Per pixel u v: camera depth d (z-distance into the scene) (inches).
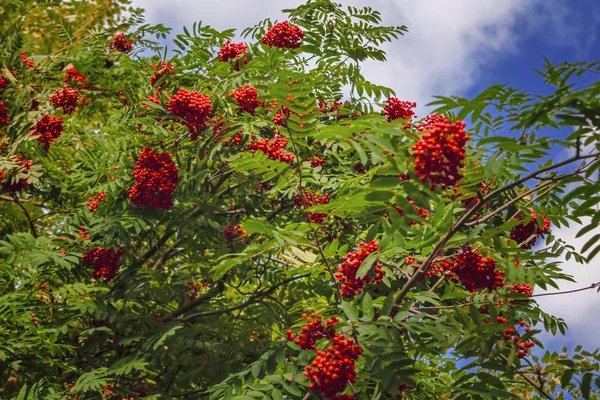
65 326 315.0
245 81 290.0
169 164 282.2
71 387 323.9
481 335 178.5
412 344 204.4
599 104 142.3
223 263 203.0
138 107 305.9
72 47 462.6
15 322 305.4
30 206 515.2
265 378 180.1
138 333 359.3
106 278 336.2
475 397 185.2
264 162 196.7
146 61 390.3
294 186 206.1
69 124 419.5
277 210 343.0
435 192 153.7
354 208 177.8
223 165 325.1
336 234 269.9
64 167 429.1
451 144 142.5
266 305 355.3
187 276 373.1
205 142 280.1
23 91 393.4
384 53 351.9
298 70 330.3
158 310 390.3
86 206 346.3
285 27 322.7
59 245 322.0
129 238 307.1
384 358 172.4
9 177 349.4
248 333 359.9
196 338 366.6
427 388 283.9
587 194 159.0
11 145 358.9
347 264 184.4
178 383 364.5
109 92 436.8
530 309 229.3
